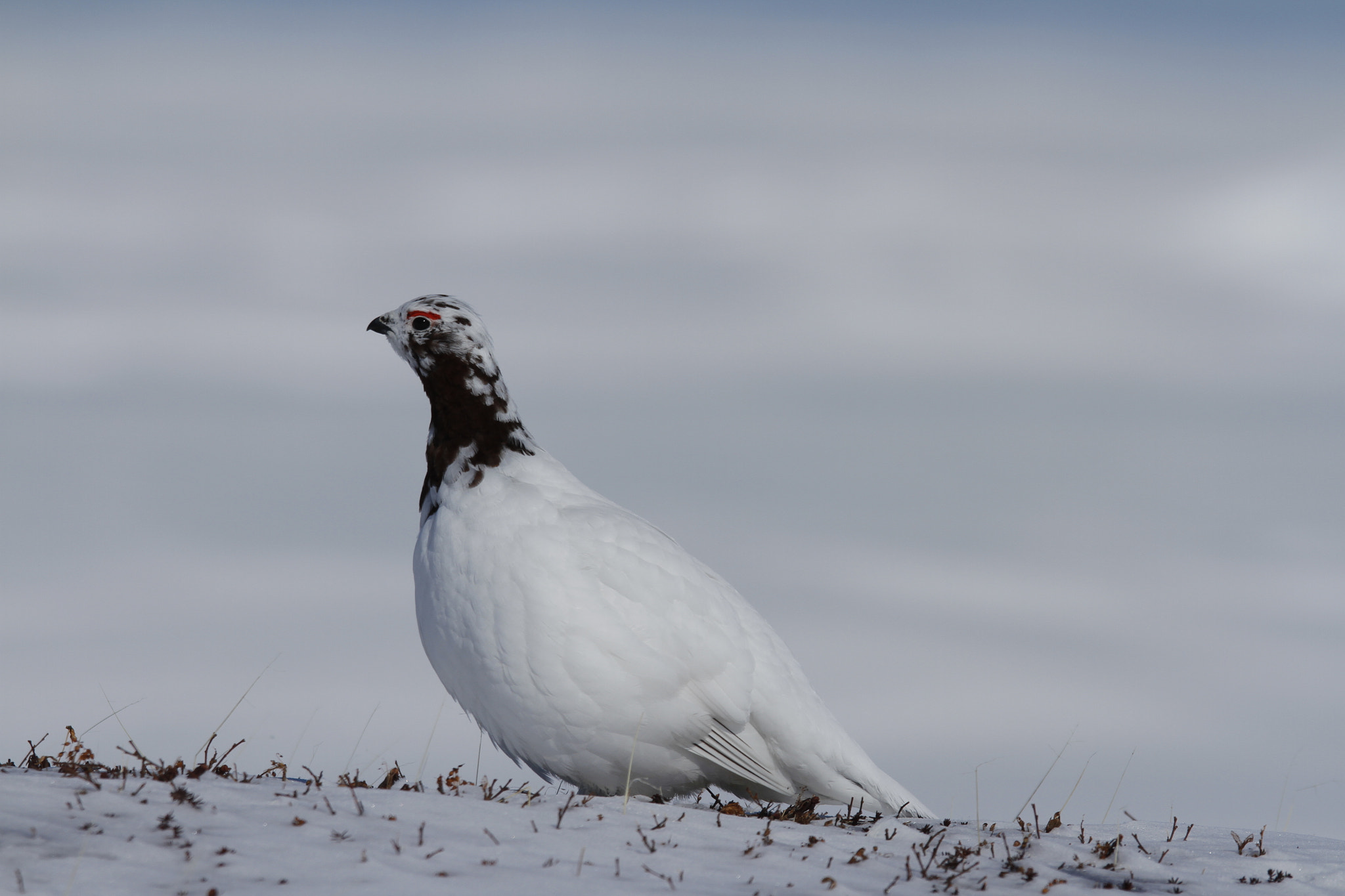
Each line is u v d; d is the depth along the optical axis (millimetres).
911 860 9805
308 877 8023
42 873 7676
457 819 9680
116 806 9055
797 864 9297
